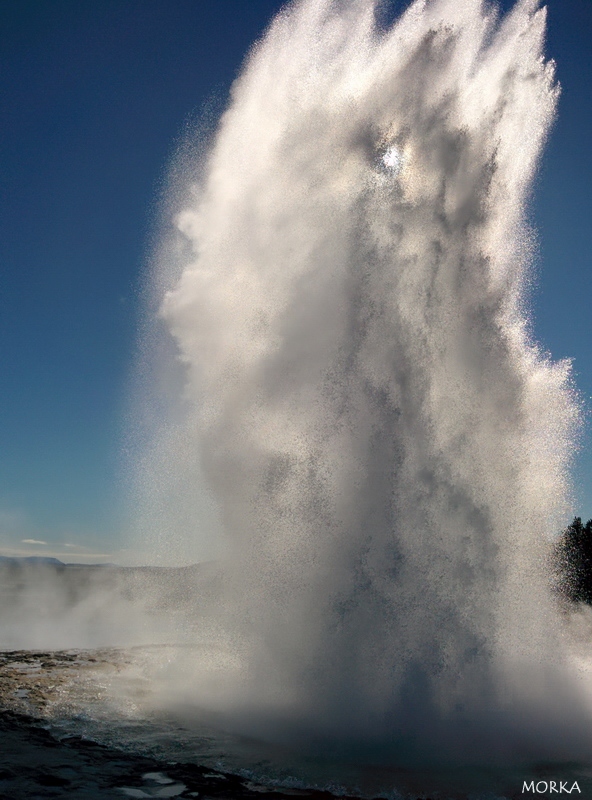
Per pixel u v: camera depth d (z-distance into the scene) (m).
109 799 6.21
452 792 6.77
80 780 6.64
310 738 8.23
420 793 6.72
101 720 8.74
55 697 9.83
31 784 6.45
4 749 7.43
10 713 8.88
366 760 7.60
